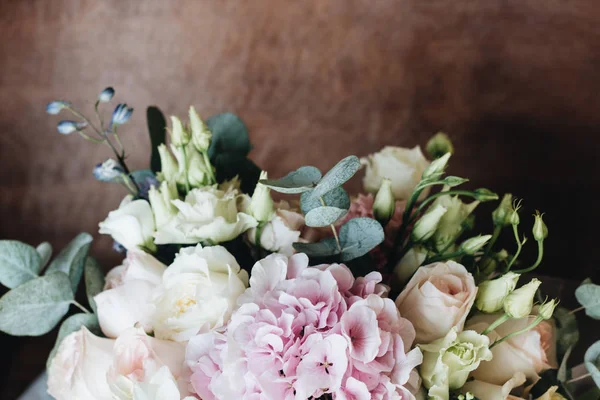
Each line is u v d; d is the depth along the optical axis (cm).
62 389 58
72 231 103
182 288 56
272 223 58
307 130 96
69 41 95
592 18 87
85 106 98
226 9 92
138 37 95
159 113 74
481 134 93
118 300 57
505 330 55
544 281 71
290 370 50
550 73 90
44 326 64
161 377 52
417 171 69
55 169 101
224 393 51
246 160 69
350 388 50
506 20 89
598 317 59
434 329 53
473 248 57
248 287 57
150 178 67
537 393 58
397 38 91
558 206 94
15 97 98
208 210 57
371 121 95
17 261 66
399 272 60
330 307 51
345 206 57
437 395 51
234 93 96
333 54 93
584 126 91
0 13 95
